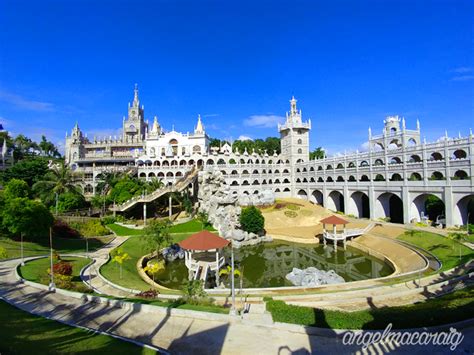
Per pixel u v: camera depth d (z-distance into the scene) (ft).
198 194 283.38
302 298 97.45
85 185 316.19
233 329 64.75
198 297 89.04
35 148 462.19
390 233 199.93
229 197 239.50
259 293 105.09
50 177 235.81
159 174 347.77
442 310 63.05
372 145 276.62
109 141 432.66
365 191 271.49
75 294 89.20
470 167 184.65
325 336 60.34
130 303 78.89
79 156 416.67
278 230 244.63
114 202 247.09
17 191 203.92
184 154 359.46
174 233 212.23
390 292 101.81
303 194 373.40
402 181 233.76
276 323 65.51
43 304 81.41
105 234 195.00
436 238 170.71
